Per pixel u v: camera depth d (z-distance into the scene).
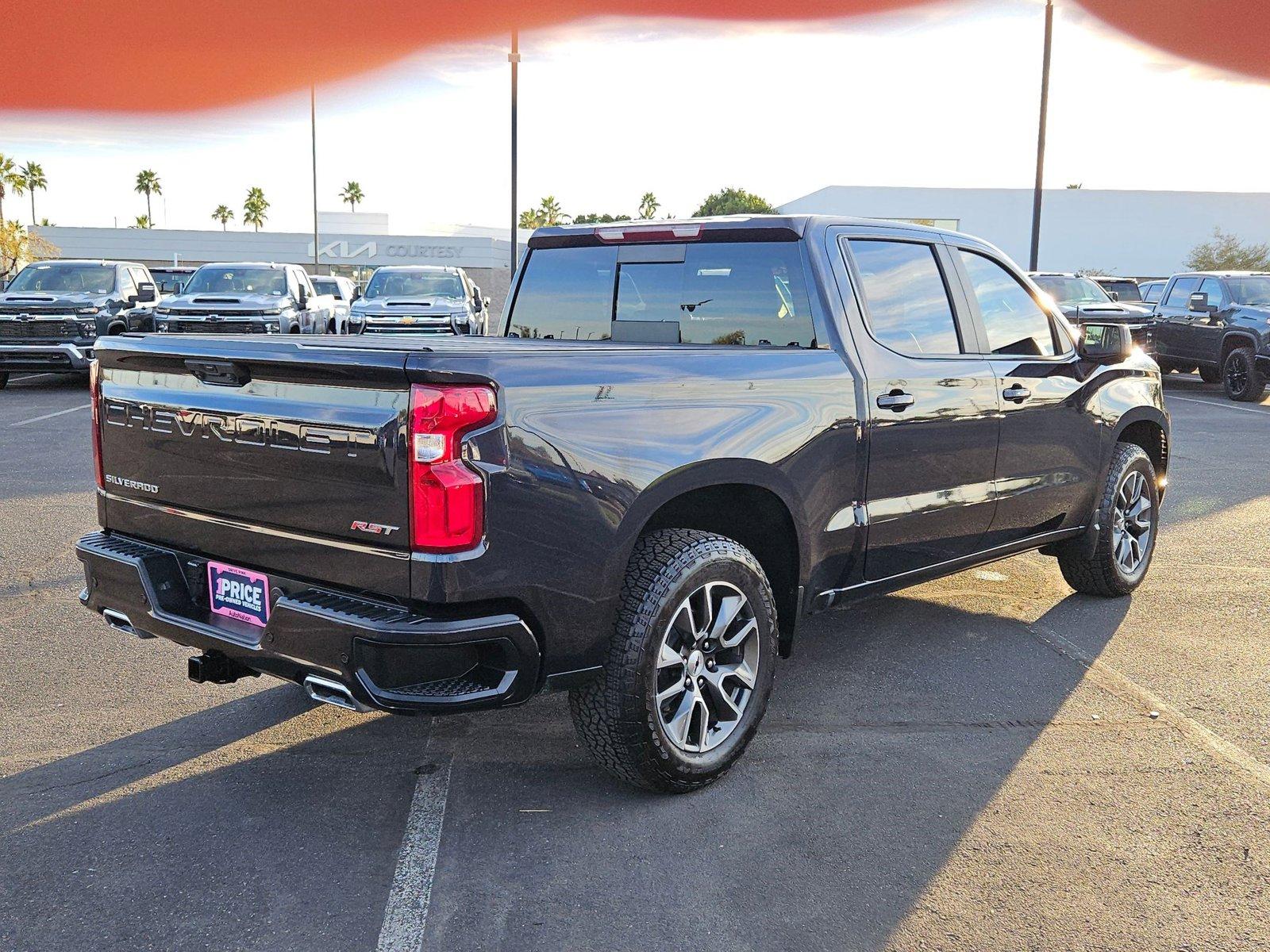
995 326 4.59
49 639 4.80
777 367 3.52
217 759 3.59
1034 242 22.28
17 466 9.10
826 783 3.43
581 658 3.01
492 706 2.82
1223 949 2.56
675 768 3.24
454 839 3.07
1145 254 51.66
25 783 3.39
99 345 3.49
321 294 22.38
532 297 4.71
